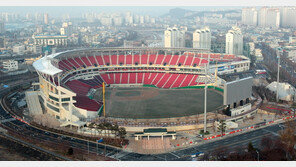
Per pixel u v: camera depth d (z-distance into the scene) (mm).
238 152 195625
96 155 195750
